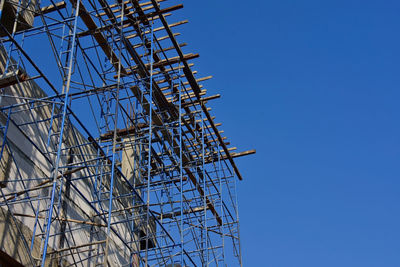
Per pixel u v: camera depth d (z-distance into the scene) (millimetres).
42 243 17375
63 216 20094
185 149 28172
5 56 18656
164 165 27656
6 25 20156
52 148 20438
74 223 20797
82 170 22406
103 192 21875
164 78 26516
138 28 24328
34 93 20156
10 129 18125
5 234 16016
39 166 19297
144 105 26391
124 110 24219
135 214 25859
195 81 26516
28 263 16797
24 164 18484
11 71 17656
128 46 23188
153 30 24969
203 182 27391
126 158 26641
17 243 16484
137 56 23766
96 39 22781
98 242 17500
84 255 21062
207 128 28984
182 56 25484
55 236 19188
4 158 17453
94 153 23828
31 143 18516
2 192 15734
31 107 19562
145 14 24406
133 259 25156
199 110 27766
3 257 15953
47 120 18922
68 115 18734
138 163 27359
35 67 17938
